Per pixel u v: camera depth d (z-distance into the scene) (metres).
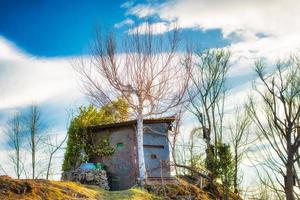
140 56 26.70
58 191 18.98
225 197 24.02
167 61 27.09
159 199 23.23
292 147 13.54
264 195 20.88
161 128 28.14
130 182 26.16
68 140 28.41
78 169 25.47
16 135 37.22
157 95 26.70
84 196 19.81
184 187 25.72
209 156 26.67
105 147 27.69
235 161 27.30
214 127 28.09
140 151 25.80
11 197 16.67
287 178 13.59
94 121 29.00
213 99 28.86
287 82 15.52
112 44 27.02
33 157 35.34
